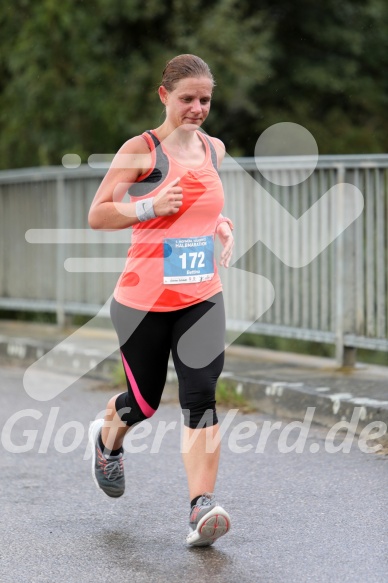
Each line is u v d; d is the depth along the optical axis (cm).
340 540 1116
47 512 1246
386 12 4562
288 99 4397
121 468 1245
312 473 1391
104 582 1012
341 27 4506
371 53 4572
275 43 4328
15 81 3638
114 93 3700
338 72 4444
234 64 3881
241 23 4069
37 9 3588
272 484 1343
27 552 1104
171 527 1182
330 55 4528
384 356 3189
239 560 1064
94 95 3653
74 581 1017
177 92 1096
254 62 3906
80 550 1108
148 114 3731
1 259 2822
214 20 3875
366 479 1355
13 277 2784
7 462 1490
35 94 3597
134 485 1357
